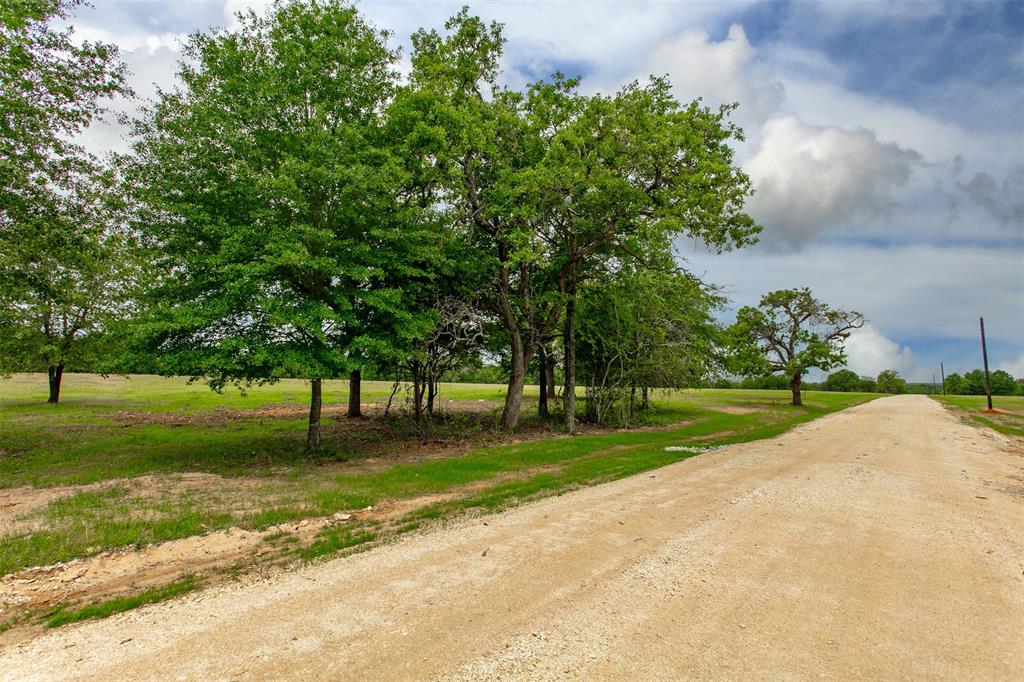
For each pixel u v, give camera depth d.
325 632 4.20
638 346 23.56
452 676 3.52
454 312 17.59
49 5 12.34
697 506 8.14
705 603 4.67
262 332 12.96
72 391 36.41
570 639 4.03
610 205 17.64
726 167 14.94
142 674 3.61
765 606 4.61
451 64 18.89
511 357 22.52
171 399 32.09
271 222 12.40
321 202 13.30
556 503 8.48
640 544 6.31
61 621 4.55
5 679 3.58
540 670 3.58
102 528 7.32
